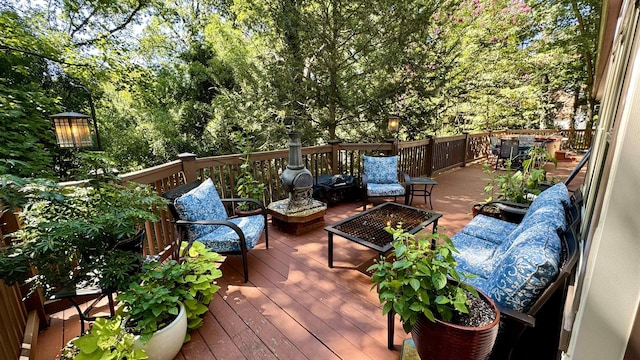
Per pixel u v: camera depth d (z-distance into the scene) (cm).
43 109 532
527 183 349
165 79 923
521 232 177
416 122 672
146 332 151
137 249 193
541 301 126
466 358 127
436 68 614
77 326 201
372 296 228
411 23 540
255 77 636
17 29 575
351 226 268
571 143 1038
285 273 262
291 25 555
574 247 141
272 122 661
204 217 260
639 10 115
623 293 81
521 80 1054
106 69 741
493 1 873
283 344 182
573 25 955
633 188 76
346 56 605
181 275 190
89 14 829
